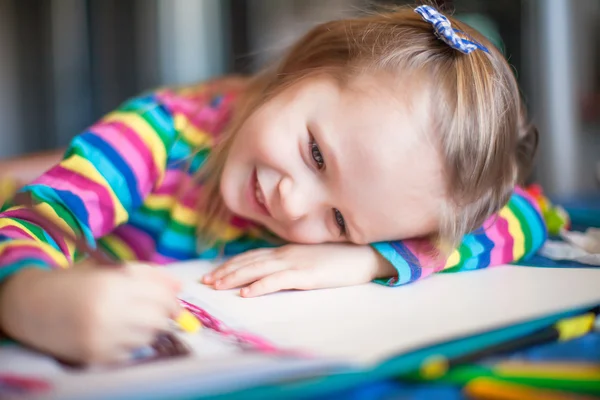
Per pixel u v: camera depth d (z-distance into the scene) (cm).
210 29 187
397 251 71
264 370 36
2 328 46
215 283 65
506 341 46
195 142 90
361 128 68
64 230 54
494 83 75
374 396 38
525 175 92
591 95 146
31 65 186
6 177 118
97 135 79
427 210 70
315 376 37
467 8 144
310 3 163
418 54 74
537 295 59
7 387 35
